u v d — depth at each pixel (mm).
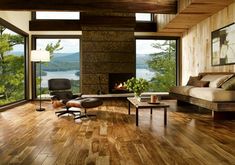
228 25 5523
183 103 6785
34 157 2576
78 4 5789
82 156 2604
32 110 5934
